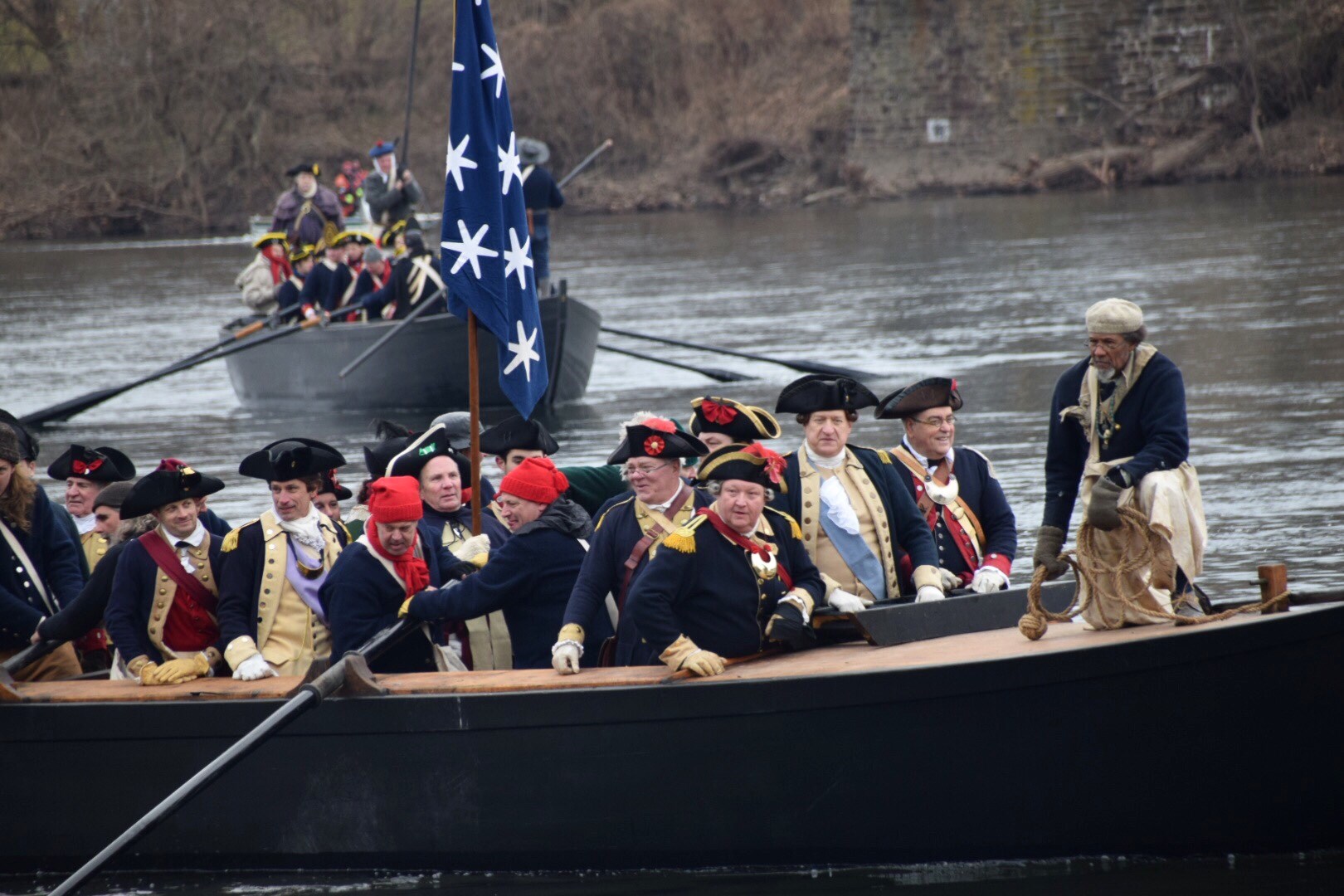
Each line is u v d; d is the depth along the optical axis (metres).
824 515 14.38
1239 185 99.69
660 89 128.50
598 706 13.51
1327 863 13.00
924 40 116.94
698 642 13.55
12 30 121.50
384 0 125.06
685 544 13.27
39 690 14.84
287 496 14.77
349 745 14.09
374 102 124.12
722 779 13.43
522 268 17.91
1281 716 12.66
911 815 13.20
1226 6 106.62
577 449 33.44
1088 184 109.00
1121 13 110.38
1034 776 12.97
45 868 14.94
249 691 14.16
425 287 40.59
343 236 41.03
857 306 58.38
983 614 14.20
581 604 13.88
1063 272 63.88
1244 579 20.78
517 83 128.88
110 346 57.16
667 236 98.50
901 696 12.96
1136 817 12.97
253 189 121.31
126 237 119.50
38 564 15.79
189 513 14.75
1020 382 39.50
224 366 52.50
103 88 120.50
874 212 107.25
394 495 14.05
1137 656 12.60
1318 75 104.62
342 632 14.29
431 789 14.01
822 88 125.75
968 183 114.25
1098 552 13.05
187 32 120.12
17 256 105.56
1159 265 63.00
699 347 40.78
